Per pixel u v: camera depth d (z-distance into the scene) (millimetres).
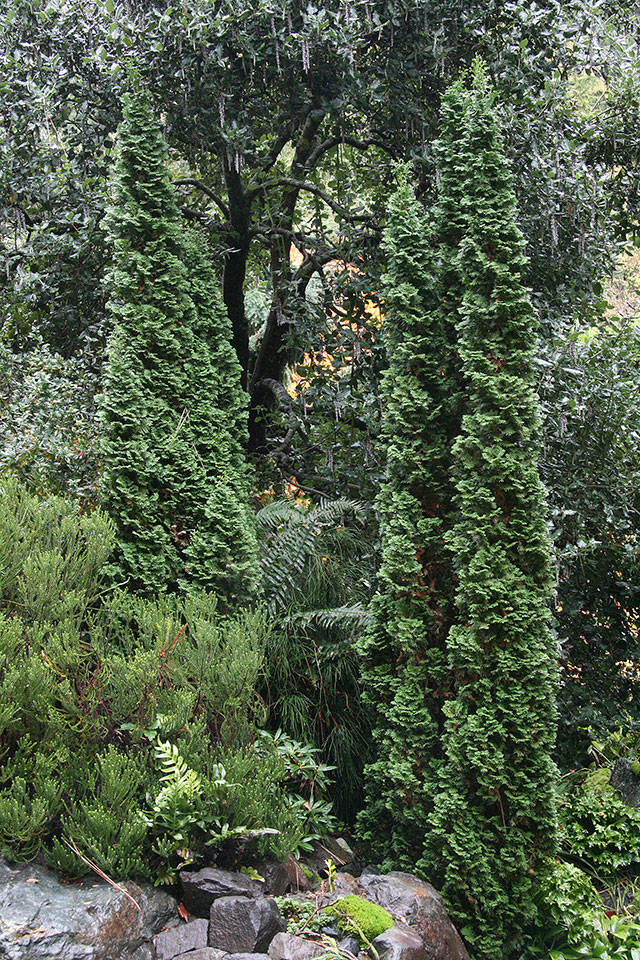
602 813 4824
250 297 9938
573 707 5906
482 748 3898
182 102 6180
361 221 7137
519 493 4000
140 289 4758
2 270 6270
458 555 4074
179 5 5770
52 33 6027
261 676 4676
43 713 3422
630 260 10328
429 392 4453
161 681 3785
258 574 4754
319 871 4020
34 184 6090
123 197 4816
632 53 6285
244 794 3561
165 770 3338
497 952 3861
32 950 2770
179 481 4656
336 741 4727
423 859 4031
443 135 4590
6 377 5516
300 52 5941
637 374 5801
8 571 3910
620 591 6312
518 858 3906
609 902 4512
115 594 4117
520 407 4035
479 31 6117
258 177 7172
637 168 6715
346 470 6504
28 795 3322
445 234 4562
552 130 6059
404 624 4188
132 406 4512
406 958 3174
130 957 2965
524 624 3928
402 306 4410
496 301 4070
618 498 5824
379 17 6125
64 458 4977
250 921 3100
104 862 3158
